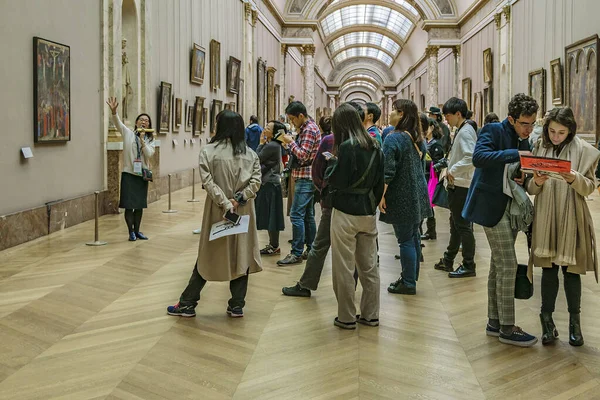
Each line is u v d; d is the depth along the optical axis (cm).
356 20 4981
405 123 517
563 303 500
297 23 3206
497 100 2261
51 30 816
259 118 2527
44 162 803
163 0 1325
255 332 420
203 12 1670
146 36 1203
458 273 599
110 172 1017
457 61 3080
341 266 427
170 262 642
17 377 334
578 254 384
